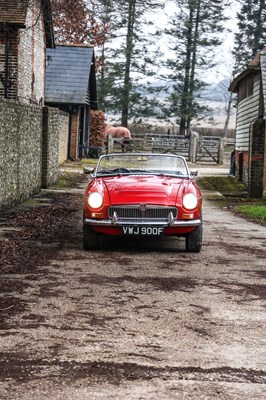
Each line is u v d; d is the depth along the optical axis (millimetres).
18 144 15133
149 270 8523
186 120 61062
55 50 35250
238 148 26641
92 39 38438
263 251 10234
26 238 10695
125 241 10859
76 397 4383
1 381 4625
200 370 4945
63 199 17203
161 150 38938
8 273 8094
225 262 9219
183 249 10219
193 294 7289
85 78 34219
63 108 34188
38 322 6070
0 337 5602
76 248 10023
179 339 5684
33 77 24438
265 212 15453
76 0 14844
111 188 9750
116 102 61031
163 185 9883
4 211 13891
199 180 25516
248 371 4957
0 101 13008
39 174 18609
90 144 40531
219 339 5719
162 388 4570
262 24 59406
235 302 6996
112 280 7875
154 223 9461
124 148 39000
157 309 6625
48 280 7777
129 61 58938
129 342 5562
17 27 20469
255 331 5980
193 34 57094
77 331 5828
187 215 9539
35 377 4719
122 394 4453
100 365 4992
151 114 61938
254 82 23016
